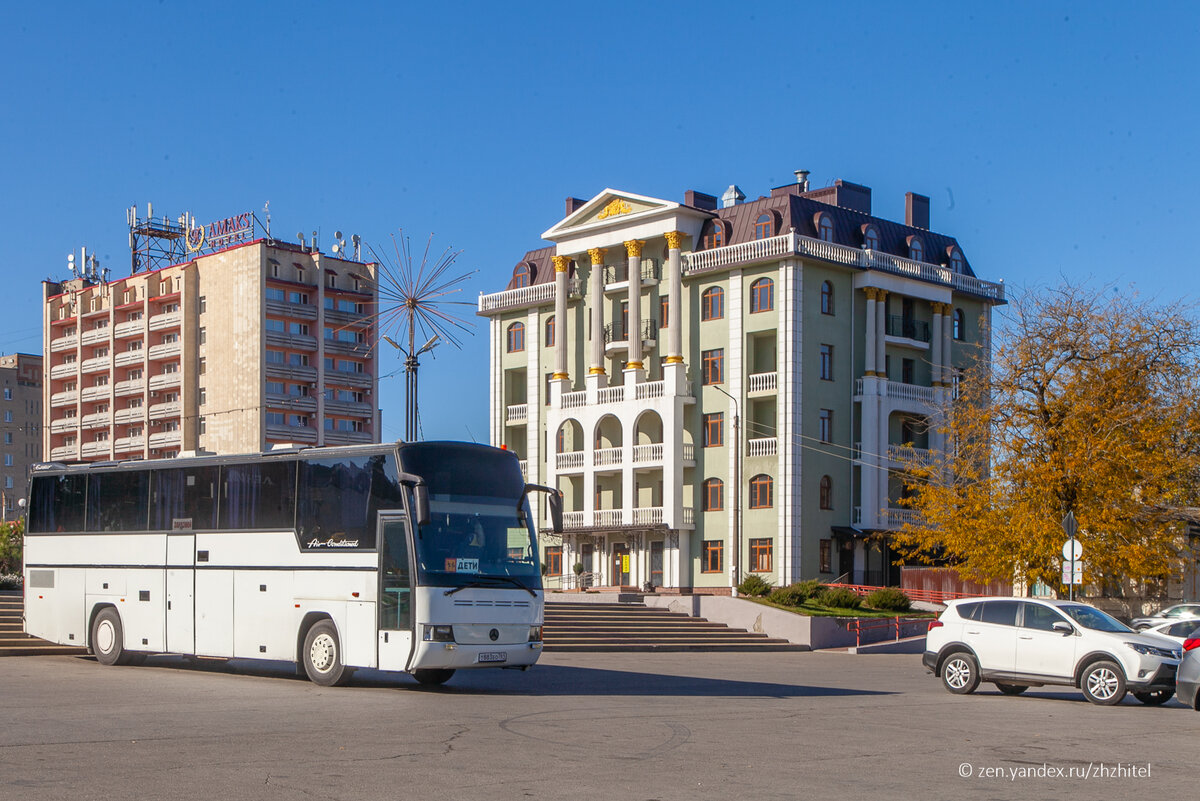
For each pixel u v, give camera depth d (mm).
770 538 62219
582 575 67562
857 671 31953
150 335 113438
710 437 65312
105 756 13102
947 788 12117
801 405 62312
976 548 45688
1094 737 16688
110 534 26188
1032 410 45125
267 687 21656
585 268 70812
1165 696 22547
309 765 12711
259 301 106562
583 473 68188
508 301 74812
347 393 113000
